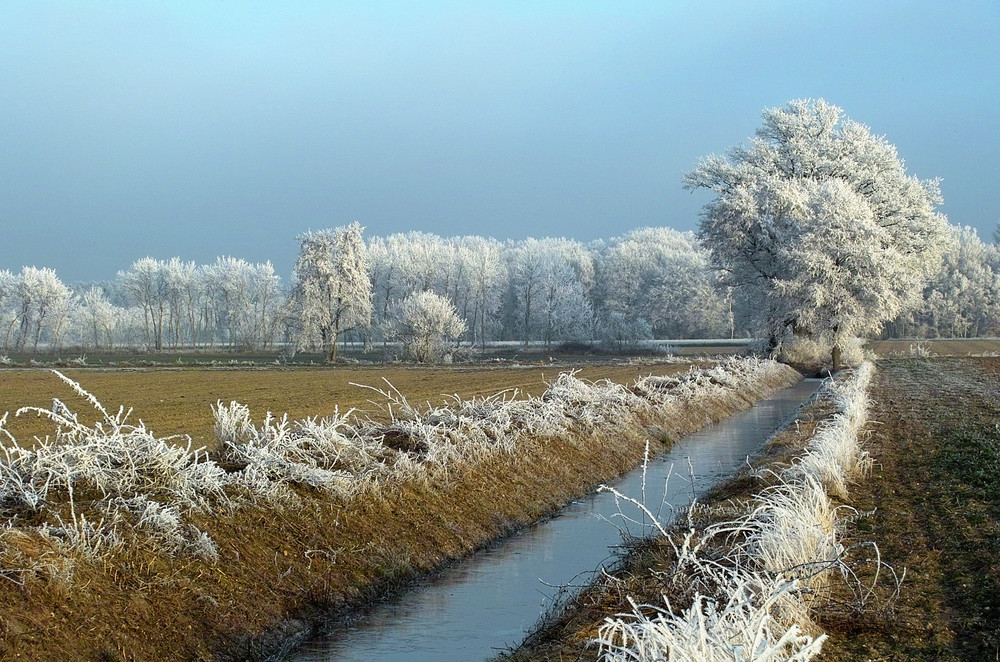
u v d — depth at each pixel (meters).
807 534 9.55
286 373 48.66
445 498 13.93
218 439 13.16
